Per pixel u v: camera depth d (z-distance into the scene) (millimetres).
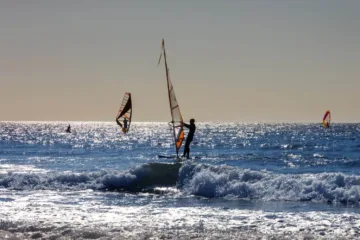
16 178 90375
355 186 72750
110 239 50938
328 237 51406
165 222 58656
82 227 55844
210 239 50844
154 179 85750
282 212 64500
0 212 64812
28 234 52969
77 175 89938
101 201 74000
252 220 59562
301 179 76812
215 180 80125
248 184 78125
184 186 82500
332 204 70188
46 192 82688
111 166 137875
